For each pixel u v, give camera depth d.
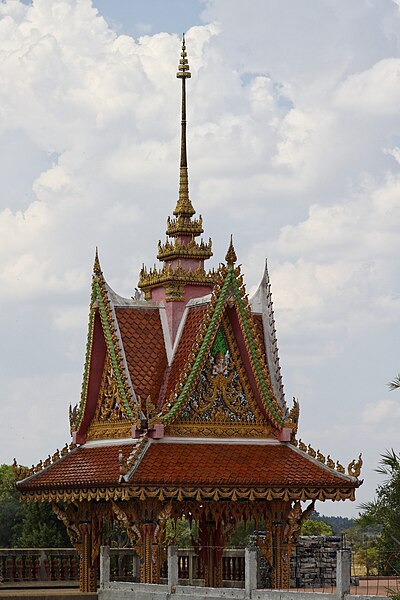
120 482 59.19
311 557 71.56
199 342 62.62
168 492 59.47
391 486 51.44
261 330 66.25
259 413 63.91
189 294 66.56
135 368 64.31
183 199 67.62
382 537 55.19
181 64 68.56
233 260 63.34
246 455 62.38
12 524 133.38
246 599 53.91
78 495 63.22
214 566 65.19
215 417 62.88
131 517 61.62
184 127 68.19
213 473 60.47
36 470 67.50
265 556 63.56
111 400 64.88
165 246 67.38
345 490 62.31
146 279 67.81
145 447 61.03
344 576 50.31
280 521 63.41
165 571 70.25
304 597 51.69
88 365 66.00
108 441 64.94
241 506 63.41
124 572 71.56
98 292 65.12
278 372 65.44
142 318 65.81
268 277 67.44
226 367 63.53
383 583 64.19
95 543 65.62
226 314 63.56
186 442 62.12
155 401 63.81
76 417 67.44
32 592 66.19
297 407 64.06
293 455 63.19
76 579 72.44
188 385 62.28
